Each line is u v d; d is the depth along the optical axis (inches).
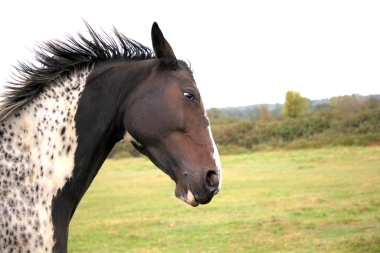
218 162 123.9
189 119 123.6
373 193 467.2
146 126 123.4
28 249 111.1
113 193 609.3
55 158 118.2
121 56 133.3
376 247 282.5
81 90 124.6
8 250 109.4
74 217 441.1
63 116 121.0
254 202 468.8
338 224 348.8
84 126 123.6
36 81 119.3
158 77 126.6
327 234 323.6
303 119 1248.8
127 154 1322.6
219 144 1294.3
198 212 434.6
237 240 324.5
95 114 125.2
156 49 125.4
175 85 125.0
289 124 1245.7
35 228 112.2
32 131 117.2
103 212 464.4
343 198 453.4
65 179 119.4
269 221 374.9
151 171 926.4
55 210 117.0
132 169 984.9
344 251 281.4
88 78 126.3
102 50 129.7
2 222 109.1
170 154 123.5
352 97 1250.6
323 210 401.1
